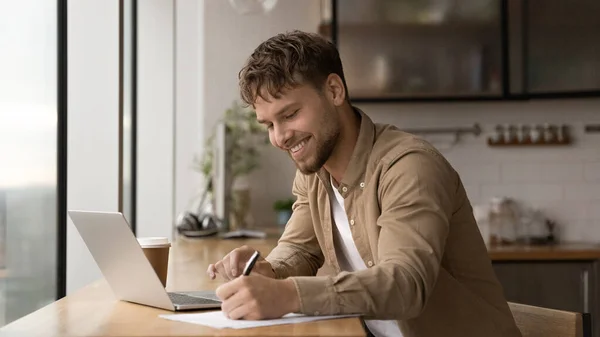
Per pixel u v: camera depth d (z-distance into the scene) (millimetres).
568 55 4754
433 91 4824
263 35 5324
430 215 1616
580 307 4457
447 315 1854
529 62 4766
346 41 4836
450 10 4809
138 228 4883
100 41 3314
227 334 1354
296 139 1733
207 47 5301
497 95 4793
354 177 1830
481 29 4797
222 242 3859
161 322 1507
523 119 5125
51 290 3133
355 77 4832
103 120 3314
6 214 2633
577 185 5098
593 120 5094
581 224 5078
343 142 1844
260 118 1745
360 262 1992
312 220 2145
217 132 4680
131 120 4762
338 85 1757
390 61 4828
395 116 5152
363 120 1842
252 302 1465
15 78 2711
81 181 3301
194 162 5297
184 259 2904
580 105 5098
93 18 3312
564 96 4746
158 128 4891
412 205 1626
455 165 5137
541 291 4473
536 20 4762
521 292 4477
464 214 1867
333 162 1880
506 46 4766
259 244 3678
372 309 1492
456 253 1871
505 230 4934
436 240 1597
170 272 2439
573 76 4750
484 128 5129
